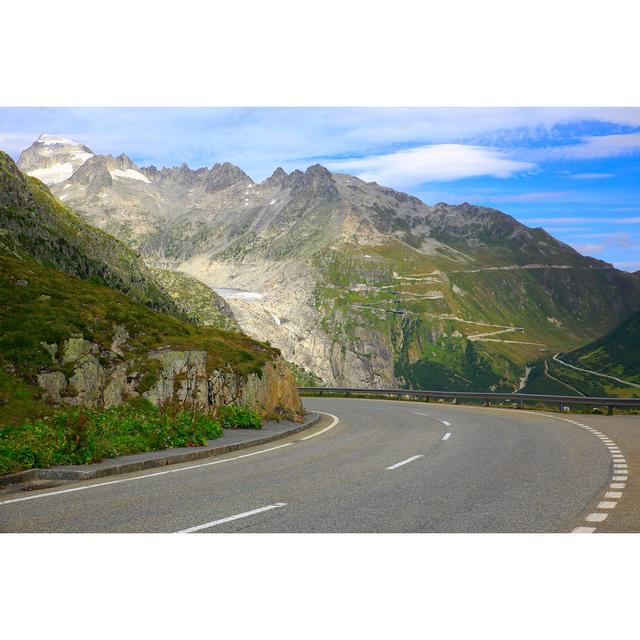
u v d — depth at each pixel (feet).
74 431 46.21
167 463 47.98
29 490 35.88
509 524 28.09
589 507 31.45
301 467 46.01
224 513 29.81
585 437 66.74
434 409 127.95
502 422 88.94
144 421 56.85
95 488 36.55
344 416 108.06
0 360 66.69
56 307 79.05
